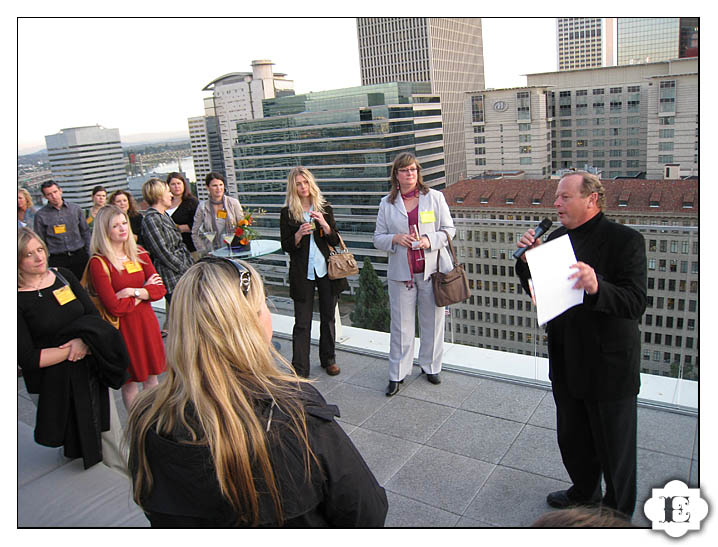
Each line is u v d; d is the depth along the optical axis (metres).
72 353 2.51
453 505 2.55
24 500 2.38
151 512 1.12
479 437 3.10
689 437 2.88
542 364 3.57
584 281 1.98
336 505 1.13
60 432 2.57
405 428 3.26
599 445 2.25
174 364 1.10
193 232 4.82
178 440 1.06
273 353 1.24
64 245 5.39
